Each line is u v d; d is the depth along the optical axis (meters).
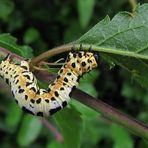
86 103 0.13
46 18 0.45
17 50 0.14
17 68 0.14
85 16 0.34
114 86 0.46
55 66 0.14
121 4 0.42
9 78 0.14
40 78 0.14
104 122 0.29
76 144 0.16
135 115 0.43
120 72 0.43
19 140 0.28
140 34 0.13
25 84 0.13
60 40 0.45
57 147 0.23
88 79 0.18
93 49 0.13
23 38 0.44
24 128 0.28
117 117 0.12
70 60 0.13
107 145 0.36
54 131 0.22
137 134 0.12
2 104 0.35
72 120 0.15
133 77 0.13
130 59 0.13
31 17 0.46
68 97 0.13
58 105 0.13
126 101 0.43
